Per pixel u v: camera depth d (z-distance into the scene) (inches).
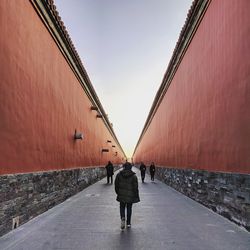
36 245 259.3
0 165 287.0
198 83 509.7
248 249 250.8
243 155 318.7
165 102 969.5
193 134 549.0
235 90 340.5
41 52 420.8
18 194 321.1
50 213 411.5
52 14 435.2
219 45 396.8
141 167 1059.3
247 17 309.0
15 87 325.7
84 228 323.6
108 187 836.0
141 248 250.8
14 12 323.0
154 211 436.5
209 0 436.5
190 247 255.0
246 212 307.1
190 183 577.0
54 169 490.3
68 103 606.2
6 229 291.7
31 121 377.4
